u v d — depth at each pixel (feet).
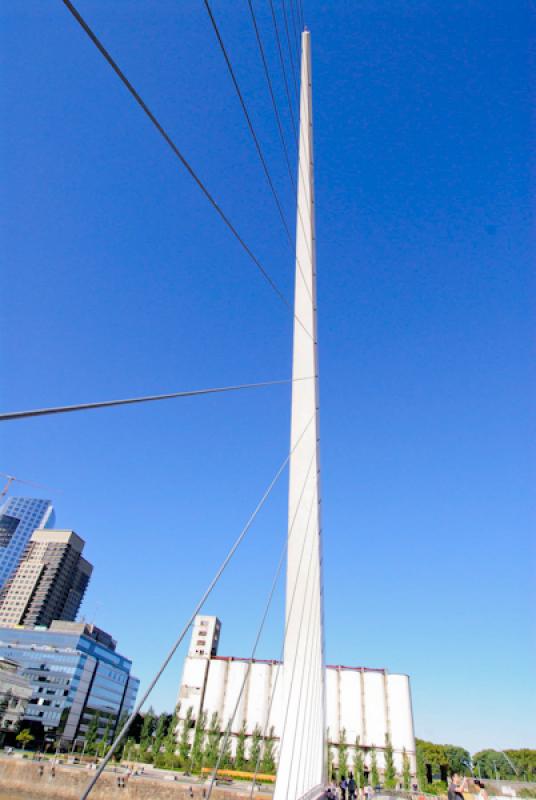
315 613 46.98
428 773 112.16
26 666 278.26
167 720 277.85
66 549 474.90
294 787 33.60
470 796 25.36
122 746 235.40
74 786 144.56
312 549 45.80
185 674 250.16
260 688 238.89
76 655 279.90
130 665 358.23
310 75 64.23
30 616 426.10
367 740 222.28
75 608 486.79
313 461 48.06
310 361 51.55
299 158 60.34
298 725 36.11
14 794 143.23
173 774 168.66
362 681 238.27
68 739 264.93
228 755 215.51
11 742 238.68
